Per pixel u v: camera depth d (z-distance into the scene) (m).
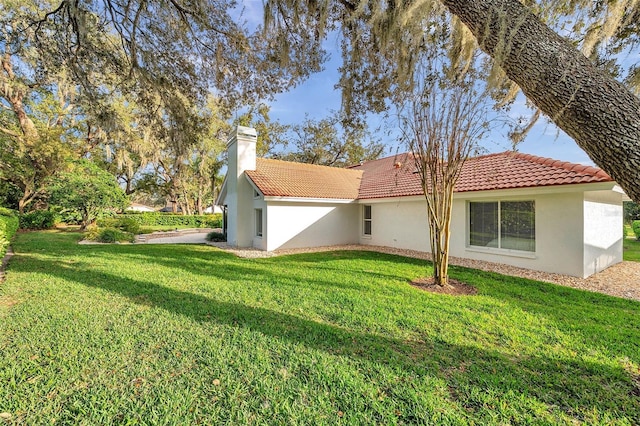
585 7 4.17
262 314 4.31
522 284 6.45
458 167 5.98
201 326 3.85
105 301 4.72
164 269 7.25
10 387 2.55
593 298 5.52
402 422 2.23
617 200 9.18
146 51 6.91
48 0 8.54
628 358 3.22
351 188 14.88
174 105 7.54
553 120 2.74
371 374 2.84
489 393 2.57
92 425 2.18
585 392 2.62
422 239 11.12
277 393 2.54
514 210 8.38
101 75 7.68
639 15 3.84
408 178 12.95
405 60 5.42
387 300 5.07
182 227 25.61
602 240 8.06
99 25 6.58
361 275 7.01
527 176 8.15
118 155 20.75
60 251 9.51
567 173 7.32
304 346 3.37
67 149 17.19
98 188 16.41
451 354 3.25
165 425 2.18
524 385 2.70
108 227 16.09
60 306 4.43
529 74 2.72
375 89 6.68
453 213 9.91
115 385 2.62
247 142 13.47
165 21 6.34
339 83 6.55
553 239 7.57
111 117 8.05
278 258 9.74
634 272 7.82
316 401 2.45
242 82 7.49
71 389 2.56
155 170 26.53
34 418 2.23
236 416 2.29
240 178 13.23
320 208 13.27
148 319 4.04
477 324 4.08
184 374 2.79
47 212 18.53
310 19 5.67
